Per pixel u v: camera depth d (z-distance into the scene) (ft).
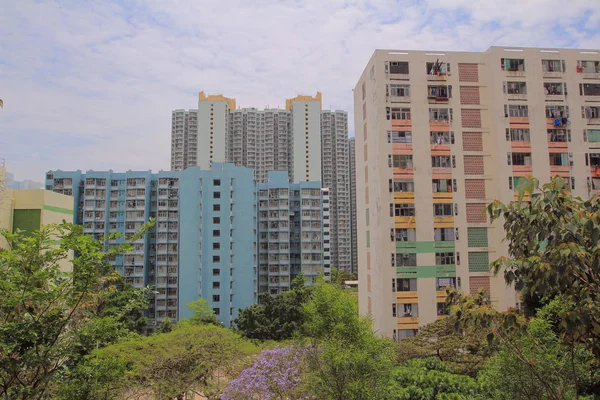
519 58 124.57
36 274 39.32
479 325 34.01
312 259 222.89
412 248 119.34
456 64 126.11
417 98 123.95
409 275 118.42
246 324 160.25
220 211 203.10
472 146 124.16
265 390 66.13
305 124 330.75
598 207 28.60
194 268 200.03
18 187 136.26
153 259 211.82
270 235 223.51
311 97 337.31
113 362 46.65
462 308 33.86
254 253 211.82
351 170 363.56
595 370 39.70
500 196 119.85
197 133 338.54
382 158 121.80
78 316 45.78
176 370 89.10
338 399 48.24
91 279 42.52
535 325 43.83
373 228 129.29
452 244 120.06
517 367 39.04
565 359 38.58
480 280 119.75
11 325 36.86
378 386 49.06
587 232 27.66
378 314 123.65
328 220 312.50
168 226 208.23
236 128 345.10
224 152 335.06
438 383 56.95
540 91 123.85
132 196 209.56
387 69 124.26
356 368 48.08
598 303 28.53
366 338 51.67
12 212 91.71
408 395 54.75
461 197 121.90
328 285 58.54
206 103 337.52
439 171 122.31
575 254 25.79
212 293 198.49
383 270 118.42
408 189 121.39
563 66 125.29
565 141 122.93
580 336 29.78
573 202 29.48
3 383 38.60
